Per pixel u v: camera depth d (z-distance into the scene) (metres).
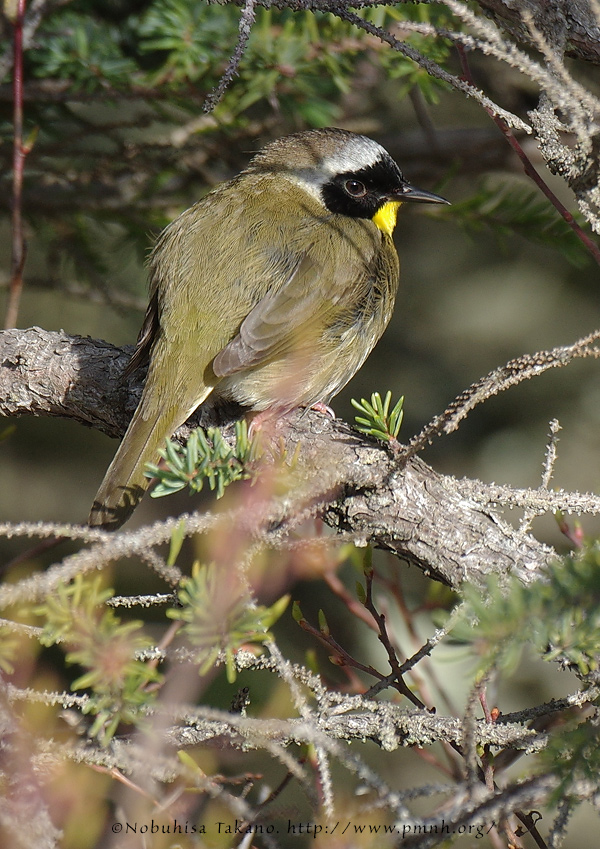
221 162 11.62
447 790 4.38
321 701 5.34
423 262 14.20
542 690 11.36
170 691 5.27
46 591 3.99
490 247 14.10
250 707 8.71
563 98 5.57
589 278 13.92
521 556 6.32
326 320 8.58
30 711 5.31
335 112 9.92
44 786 4.94
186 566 10.54
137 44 10.62
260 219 8.82
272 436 7.36
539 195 10.27
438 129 12.55
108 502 7.26
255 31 9.16
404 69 8.66
